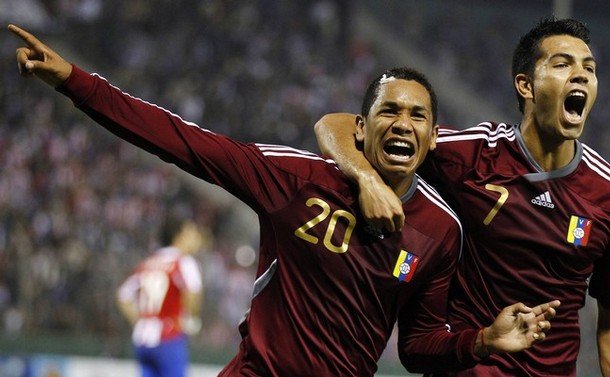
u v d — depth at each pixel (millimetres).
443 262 14250
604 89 101375
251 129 79500
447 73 98500
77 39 78188
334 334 13656
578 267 15172
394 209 12961
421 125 13398
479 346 13484
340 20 93750
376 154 13539
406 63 96750
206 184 70000
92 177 64000
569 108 14969
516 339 13031
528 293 15156
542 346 15312
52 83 12836
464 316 15469
